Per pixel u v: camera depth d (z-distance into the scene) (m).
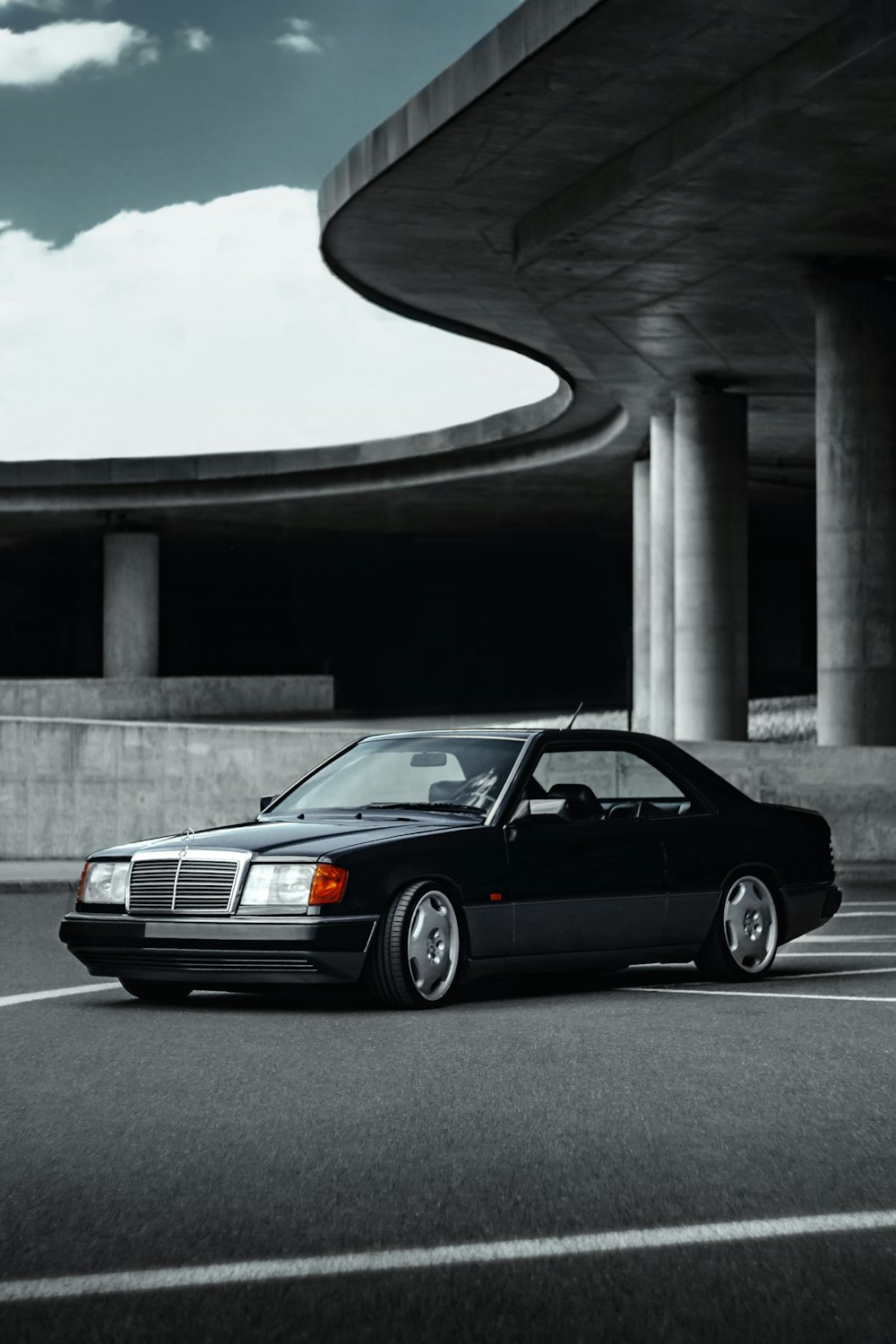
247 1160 6.01
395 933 9.68
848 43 18.64
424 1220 5.23
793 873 11.62
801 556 75.50
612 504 57.66
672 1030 8.89
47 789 23.81
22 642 85.50
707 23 18.80
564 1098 7.10
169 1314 4.38
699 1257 4.86
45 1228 5.14
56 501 55.38
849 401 27.00
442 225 26.16
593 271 27.39
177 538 64.56
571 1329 4.25
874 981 11.17
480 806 10.50
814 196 23.44
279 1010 9.86
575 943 10.45
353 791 11.17
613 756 21.89
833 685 26.97
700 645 37.16
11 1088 7.36
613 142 22.58
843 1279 4.65
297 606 90.50
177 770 23.70
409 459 51.94
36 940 14.56
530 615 88.00
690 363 35.38
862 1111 6.82
